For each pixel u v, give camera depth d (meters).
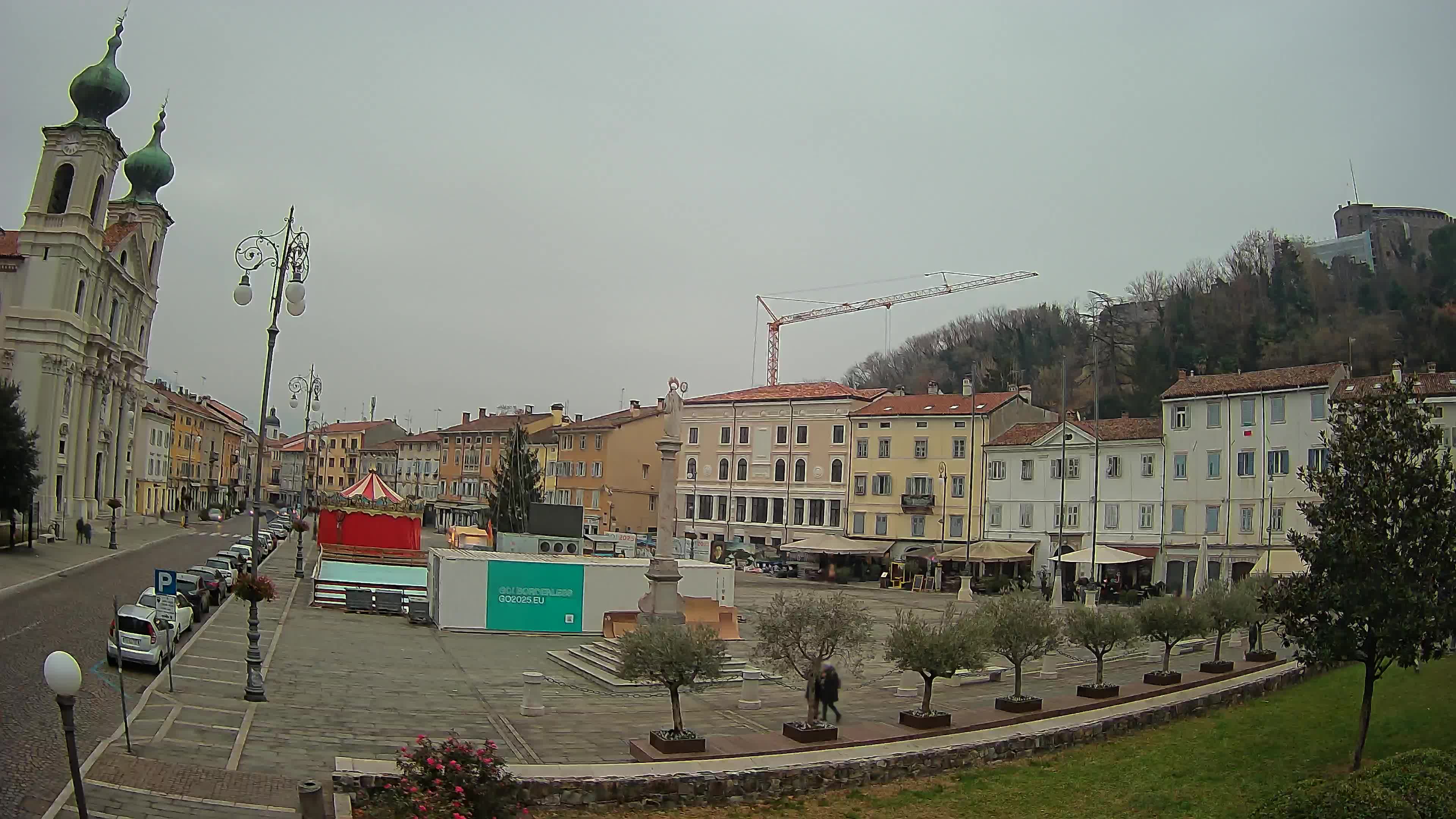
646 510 106.75
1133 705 27.69
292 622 43.12
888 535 88.31
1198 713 27.88
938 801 19.84
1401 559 20.25
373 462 164.12
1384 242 127.94
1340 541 20.72
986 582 74.31
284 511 149.12
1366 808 13.84
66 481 78.25
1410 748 21.89
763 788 19.88
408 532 69.25
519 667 35.91
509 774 16.08
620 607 47.22
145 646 28.20
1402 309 95.88
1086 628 29.64
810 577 86.38
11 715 21.11
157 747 20.05
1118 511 74.94
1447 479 20.58
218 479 161.12
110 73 80.94
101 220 82.00
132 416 99.00
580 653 37.03
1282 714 26.88
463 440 137.75
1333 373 65.25
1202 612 32.16
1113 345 107.44
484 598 45.25
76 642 31.28
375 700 27.45
